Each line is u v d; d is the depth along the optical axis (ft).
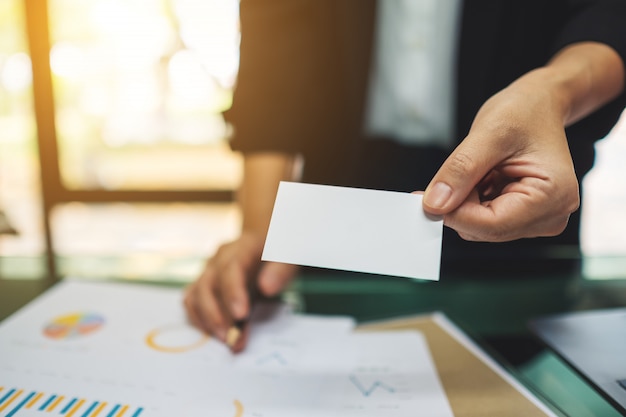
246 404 1.05
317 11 2.65
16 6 6.95
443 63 2.85
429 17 2.86
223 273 1.47
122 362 1.21
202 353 1.27
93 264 1.95
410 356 1.26
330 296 1.69
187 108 8.14
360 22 2.76
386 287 1.76
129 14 7.42
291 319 1.48
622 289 1.69
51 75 6.15
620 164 8.34
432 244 0.93
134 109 8.01
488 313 1.53
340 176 2.90
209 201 6.89
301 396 1.08
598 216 7.37
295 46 2.46
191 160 8.29
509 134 0.99
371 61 2.85
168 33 7.58
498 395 1.09
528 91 1.09
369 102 2.92
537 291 1.69
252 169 2.33
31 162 8.29
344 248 0.93
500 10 2.29
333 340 1.35
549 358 1.28
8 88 7.72
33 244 6.68
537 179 1.00
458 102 2.53
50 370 1.16
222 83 7.80
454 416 1.01
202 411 1.02
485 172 0.98
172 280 1.81
